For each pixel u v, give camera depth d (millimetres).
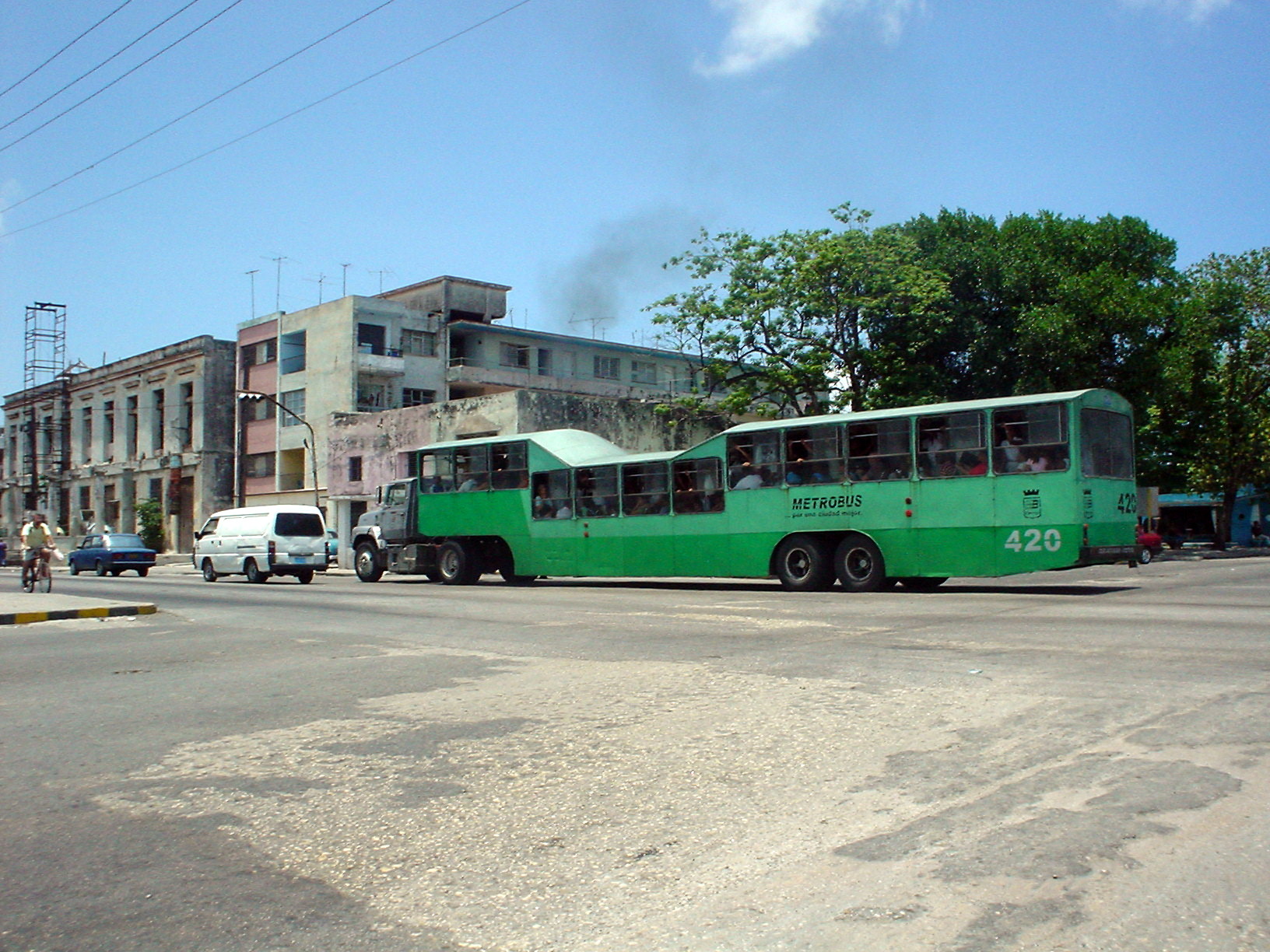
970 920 3654
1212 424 41438
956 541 18562
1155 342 35906
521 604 18078
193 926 3791
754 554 21094
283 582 31406
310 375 52906
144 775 6031
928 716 6973
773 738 6484
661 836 4676
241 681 9516
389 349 52594
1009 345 34688
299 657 11148
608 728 6953
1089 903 3766
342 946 3602
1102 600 15648
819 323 33562
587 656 10641
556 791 5457
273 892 4117
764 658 10016
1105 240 37062
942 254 34688
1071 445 17500
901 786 5312
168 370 60594
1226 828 4500
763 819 4871
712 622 13750
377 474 45688
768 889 4016
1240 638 10422
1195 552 43531
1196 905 3719
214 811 5250
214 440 57781
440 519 26953
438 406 43000
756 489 21109
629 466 23219
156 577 36219
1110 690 7691
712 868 4262
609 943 3578
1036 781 5324
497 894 4043
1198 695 7387
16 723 7754
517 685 8852
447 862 4422
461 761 6180
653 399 45156
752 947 3516
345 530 40875
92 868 4434
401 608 17656
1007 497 18078
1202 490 46656
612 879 4176
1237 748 5836
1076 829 4547
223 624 15320
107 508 65375
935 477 18812
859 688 8102
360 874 4301
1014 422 18094
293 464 54094
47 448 70438
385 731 7082
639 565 22891
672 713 7371
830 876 4125
